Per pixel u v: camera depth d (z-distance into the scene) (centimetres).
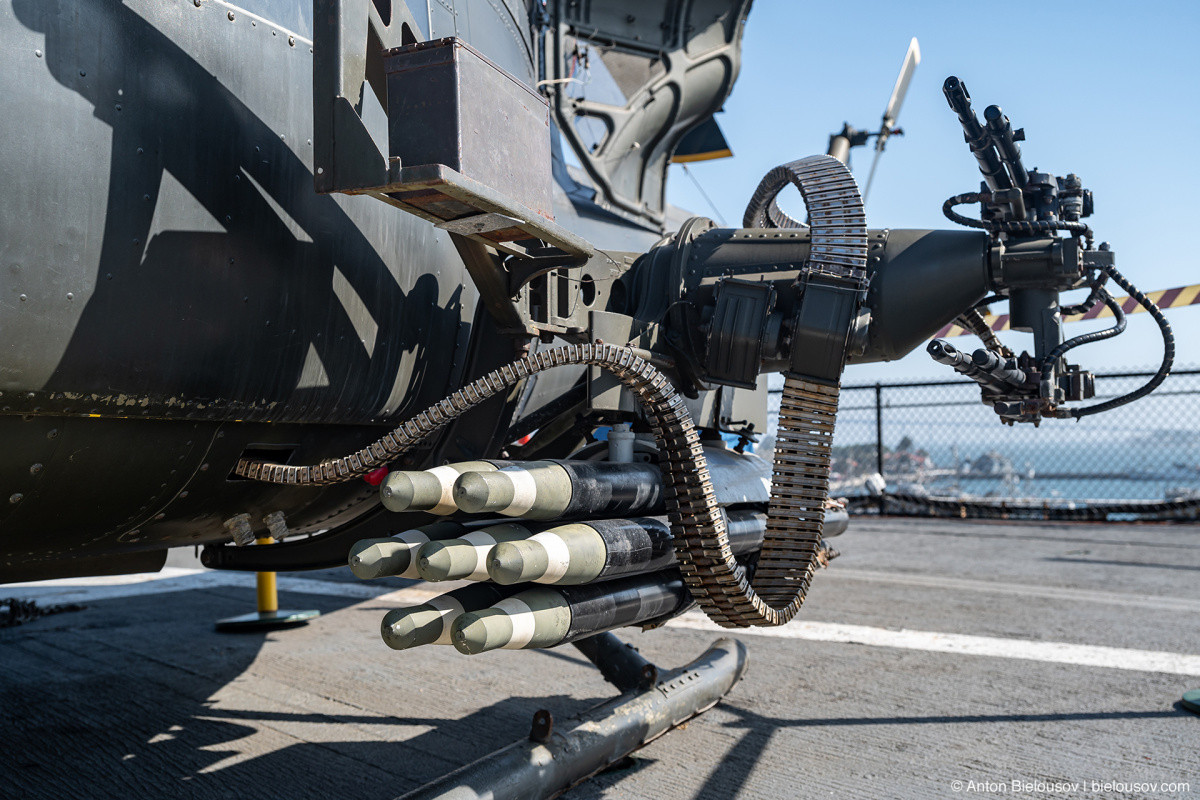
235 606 559
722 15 464
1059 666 376
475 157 161
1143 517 1028
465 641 164
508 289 225
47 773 266
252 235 174
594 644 280
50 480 162
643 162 470
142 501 186
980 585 593
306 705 335
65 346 145
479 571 177
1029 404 248
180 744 291
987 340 281
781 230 263
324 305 193
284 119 182
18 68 135
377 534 278
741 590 218
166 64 158
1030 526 1011
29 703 339
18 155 135
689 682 290
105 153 147
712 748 279
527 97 186
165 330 159
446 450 265
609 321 250
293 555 291
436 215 173
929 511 1139
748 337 246
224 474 199
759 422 354
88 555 202
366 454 186
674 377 274
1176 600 530
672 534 221
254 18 177
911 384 1206
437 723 312
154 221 155
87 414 156
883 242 247
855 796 240
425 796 190
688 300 263
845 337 225
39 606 536
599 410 246
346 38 160
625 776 256
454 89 157
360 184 154
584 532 193
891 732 293
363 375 211
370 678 373
